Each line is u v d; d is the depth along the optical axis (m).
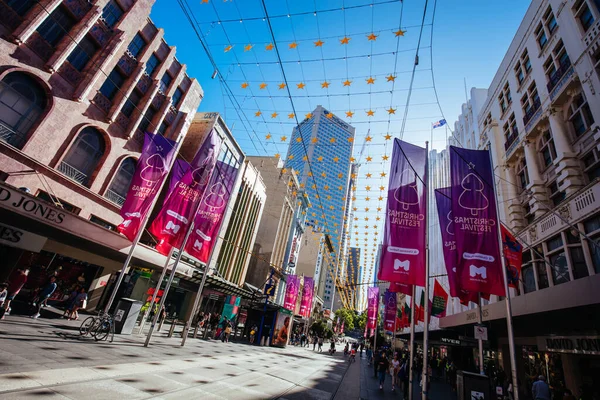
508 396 12.11
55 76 15.84
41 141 15.37
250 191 40.91
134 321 14.46
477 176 11.56
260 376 10.93
